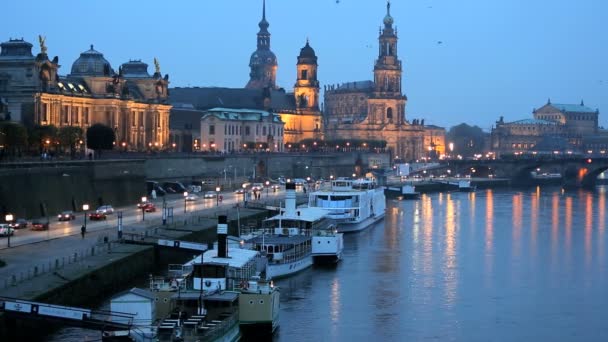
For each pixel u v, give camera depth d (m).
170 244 163.62
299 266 168.12
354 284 158.62
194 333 104.19
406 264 180.50
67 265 136.62
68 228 184.75
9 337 106.00
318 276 165.50
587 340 126.12
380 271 171.75
